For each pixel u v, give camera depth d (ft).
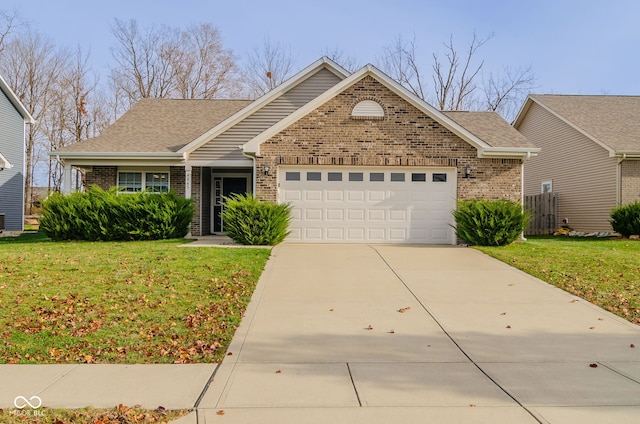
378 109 47.14
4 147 71.20
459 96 125.18
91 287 26.68
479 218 44.06
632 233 54.08
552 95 76.48
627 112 68.90
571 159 67.41
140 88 130.93
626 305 24.85
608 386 15.38
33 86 126.21
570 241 51.78
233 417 13.20
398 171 47.62
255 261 34.76
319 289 28.32
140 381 15.66
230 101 68.28
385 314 23.72
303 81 55.83
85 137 130.62
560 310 24.39
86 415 13.26
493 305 25.32
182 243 45.42
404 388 15.20
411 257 38.60
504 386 15.37
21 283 27.20
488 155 47.19
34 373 16.26
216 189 61.82
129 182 56.18
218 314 22.95
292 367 17.03
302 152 46.80
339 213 47.37
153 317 22.18
